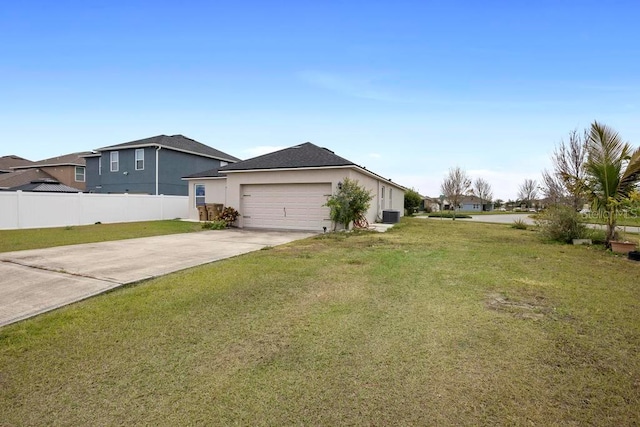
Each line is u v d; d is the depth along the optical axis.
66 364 2.89
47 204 15.27
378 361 2.92
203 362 2.92
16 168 33.62
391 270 6.21
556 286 5.22
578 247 9.56
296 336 3.41
